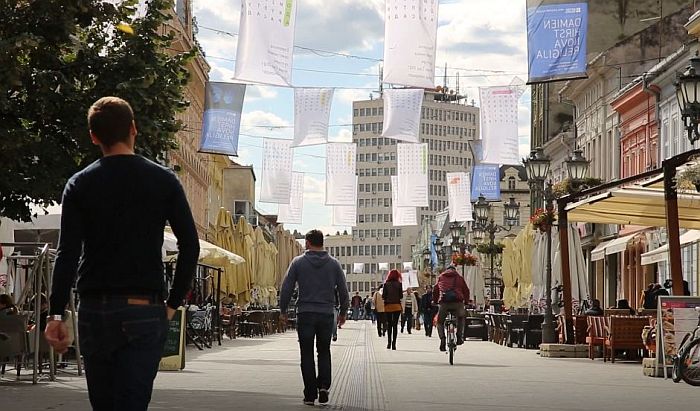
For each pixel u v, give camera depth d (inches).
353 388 1001.5
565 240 1632.6
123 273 370.3
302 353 812.6
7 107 903.1
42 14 941.8
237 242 2613.2
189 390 954.1
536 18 1156.5
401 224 2564.0
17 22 944.3
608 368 1337.4
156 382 1048.8
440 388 1005.8
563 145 4060.0
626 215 1622.8
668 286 1788.9
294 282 811.4
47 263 989.8
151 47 987.3
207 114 1617.9
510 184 6013.8
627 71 3297.2
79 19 974.4
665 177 1162.6
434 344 2218.3
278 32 1170.0
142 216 373.1
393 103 1533.0
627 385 1054.4
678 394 957.2
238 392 933.8
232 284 2576.3
